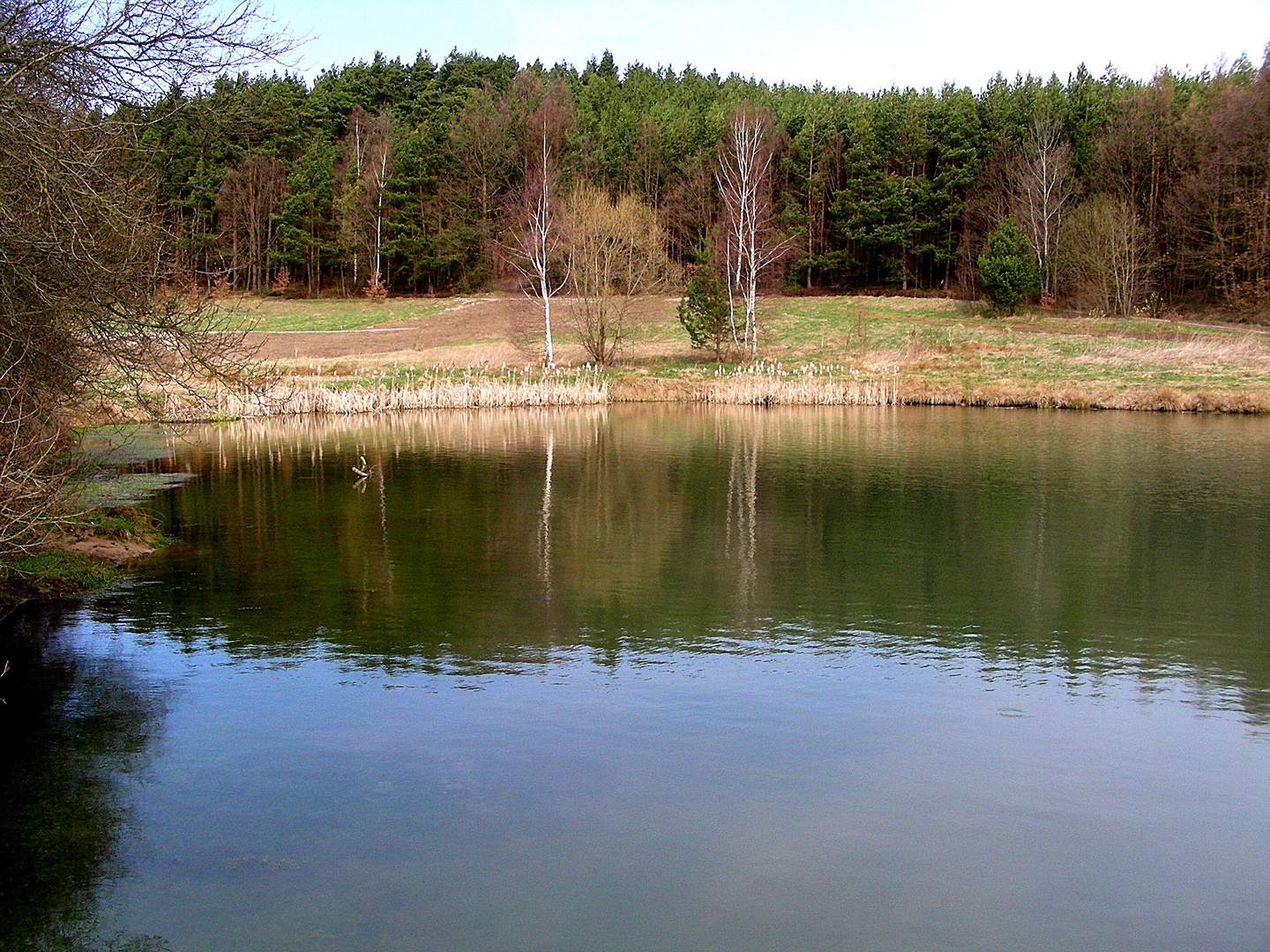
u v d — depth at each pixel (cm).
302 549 1730
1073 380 4284
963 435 3291
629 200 5556
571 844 769
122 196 1092
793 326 5900
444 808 820
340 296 8144
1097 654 1206
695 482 2419
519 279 6650
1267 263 5388
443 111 8994
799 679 1117
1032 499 2184
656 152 8338
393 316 6894
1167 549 1727
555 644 1230
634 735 962
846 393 4356
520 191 7700
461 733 965
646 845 767
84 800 834
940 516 2017
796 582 1526
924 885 721
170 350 1227
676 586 1502
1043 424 3541
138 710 1019
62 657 1177
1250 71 6912
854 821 806
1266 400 3712
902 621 1334
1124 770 898
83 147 1064
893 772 889
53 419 1210
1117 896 711
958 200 7381
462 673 1126
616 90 10300
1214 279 5888
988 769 898
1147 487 2309
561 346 5619
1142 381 4172
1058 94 7612
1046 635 1279
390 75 10150
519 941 654
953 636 1271
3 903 693
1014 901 704
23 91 1003
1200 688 1099
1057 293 6238
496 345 5709
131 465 2698
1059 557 1675
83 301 1046
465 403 4219
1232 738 969
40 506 1063
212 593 1452
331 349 5669
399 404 4131
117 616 1336
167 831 785
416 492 2297
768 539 1816
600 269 5178
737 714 1015
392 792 845
